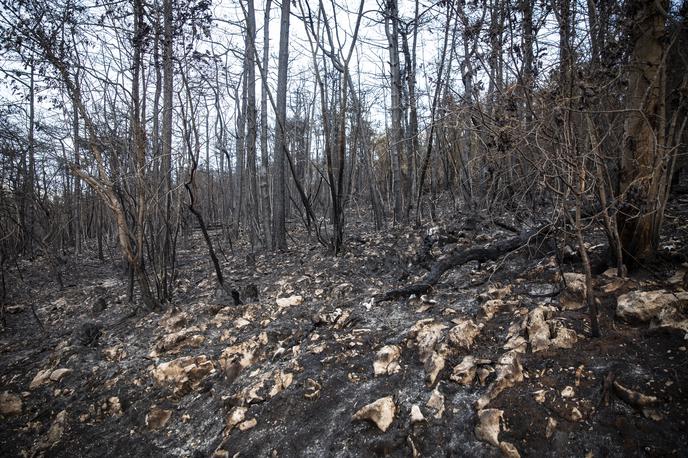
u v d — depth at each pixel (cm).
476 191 640
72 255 1048
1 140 665
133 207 541
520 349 256
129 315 489
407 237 628
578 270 330
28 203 745
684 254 298
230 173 1094
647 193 284
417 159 841
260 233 943
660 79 276
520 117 260
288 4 702
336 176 643
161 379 329
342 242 621
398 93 764
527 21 277
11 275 730
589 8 275
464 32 313
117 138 507
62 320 537
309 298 446
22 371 394
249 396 281
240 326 397
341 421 244
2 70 471
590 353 236
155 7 462
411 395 247
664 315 237
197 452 261
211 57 474
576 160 244
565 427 200
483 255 411
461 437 213
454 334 279
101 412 317
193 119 487
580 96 224
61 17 454
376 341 314
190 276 675
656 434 185
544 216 491
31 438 307
